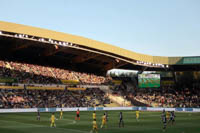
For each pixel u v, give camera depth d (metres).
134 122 51.22
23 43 90.38
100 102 100.50
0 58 100.88
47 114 70.25
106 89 117.44
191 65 119.00
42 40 82.25
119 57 106.38
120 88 122.38
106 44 97.69
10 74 91.00
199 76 128.00
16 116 62.09
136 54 109.50
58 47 95.62
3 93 82.38
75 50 100.38
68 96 96.75
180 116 69.44
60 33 84.56
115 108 96.75
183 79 130.12
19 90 88.00
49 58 113.31
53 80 102.50
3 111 73.56
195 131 36.72
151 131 36.44
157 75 108.94
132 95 115.19
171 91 119.81
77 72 119.25
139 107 98.50
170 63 114.94
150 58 113.81
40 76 100.56
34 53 105.69
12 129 37.03
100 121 52.59
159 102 107.88
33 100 85.00
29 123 46.53
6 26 73.25
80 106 91.62
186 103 104.31
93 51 97.06
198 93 115.31
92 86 113.75
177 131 36.62
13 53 103.69
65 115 68.19
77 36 89.06
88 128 39.62
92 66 127.94
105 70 129.00
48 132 34.00
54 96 92.88
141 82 109.19
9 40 87.50
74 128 39.50
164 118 38.44
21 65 101.31
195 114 77.69
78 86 108.31
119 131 36.19
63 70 114.75
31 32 78.06
